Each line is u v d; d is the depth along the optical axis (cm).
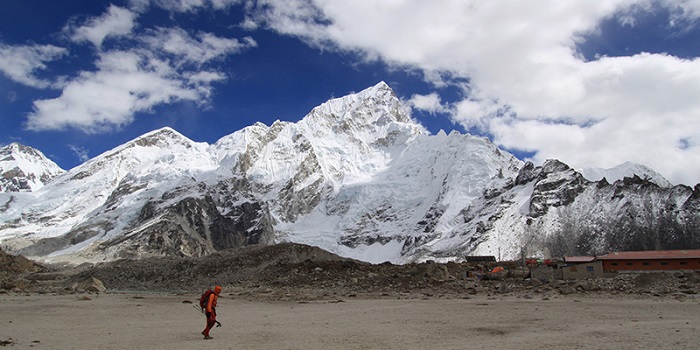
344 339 2834
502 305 4562
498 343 2556
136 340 2891
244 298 6109
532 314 3825
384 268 8719
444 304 4784
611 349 2292
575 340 2562
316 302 5412
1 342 2739
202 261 11400
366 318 3825
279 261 10844
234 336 3017
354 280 7419
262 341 2808
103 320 3994
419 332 3044
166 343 2772
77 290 8044
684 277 6059
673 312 3825
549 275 7638
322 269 8556
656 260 8031
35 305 5156
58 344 2734
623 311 3931
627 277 6406
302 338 2894
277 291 6988
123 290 9288
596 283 6112
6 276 11506
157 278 10462
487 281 7288
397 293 6197
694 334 2650
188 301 5822
